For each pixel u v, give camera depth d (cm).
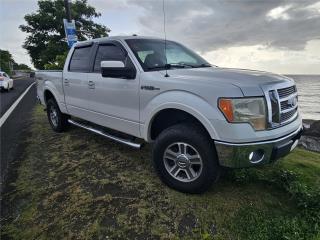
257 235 250
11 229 268
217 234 255
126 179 362
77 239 253
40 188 345
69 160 432
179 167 319
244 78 298
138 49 391
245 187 333
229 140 272
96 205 304
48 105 609
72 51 529
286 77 344
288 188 316
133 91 363
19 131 624
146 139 361
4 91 1703
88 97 462
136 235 257
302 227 258
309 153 458
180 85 307
